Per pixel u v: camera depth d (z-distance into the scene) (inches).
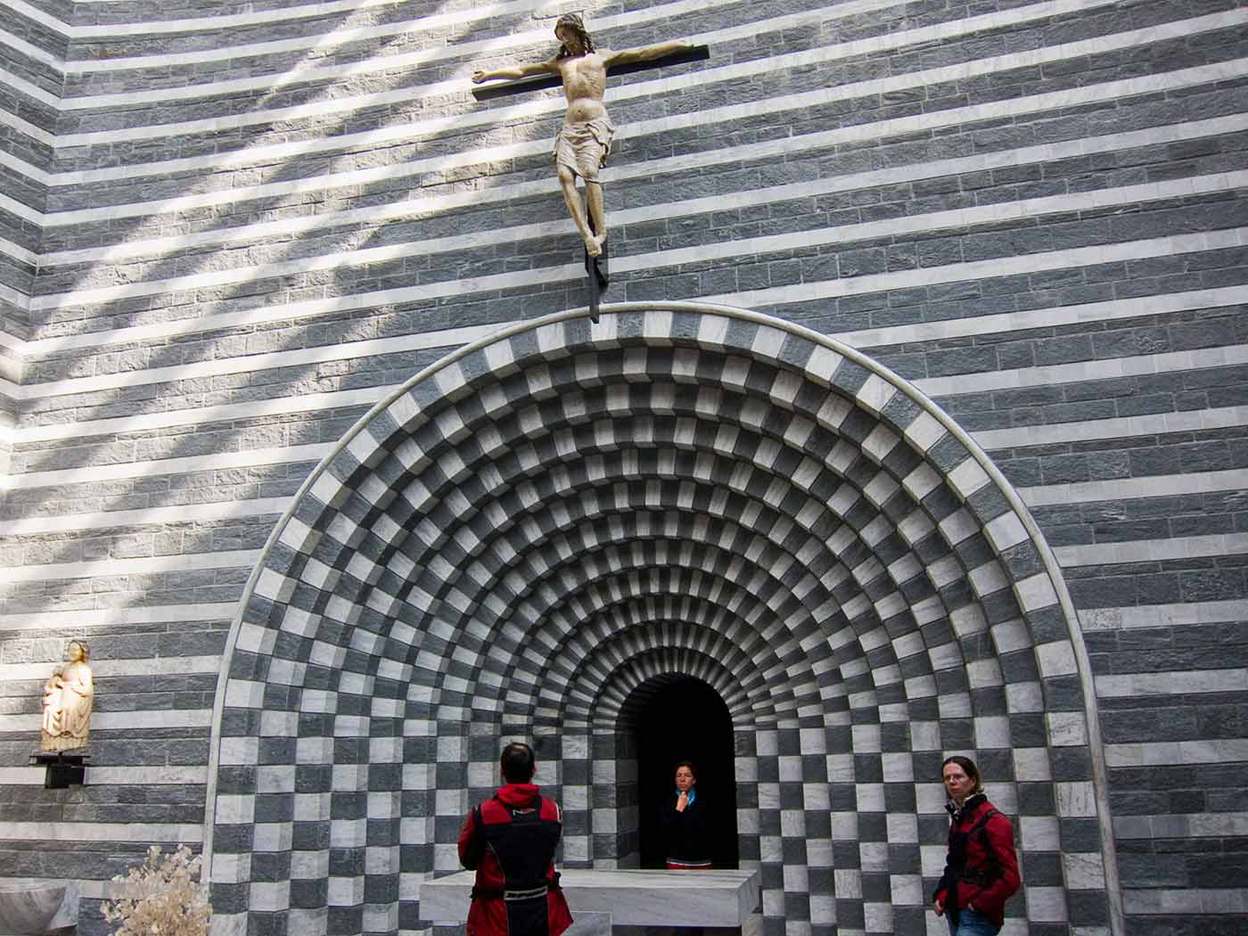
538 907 259.6
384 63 492.1
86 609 457.1
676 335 424.2
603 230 421.1
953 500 392.5
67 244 500.7
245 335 471.5
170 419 469.4
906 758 409.7
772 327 415.5
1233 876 336.2
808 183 427.5
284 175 487.5
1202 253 382.0
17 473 477.7
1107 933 341.4
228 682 432.5
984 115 415.5
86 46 523.8
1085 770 353.1
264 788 428.1
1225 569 356.2
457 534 472.7
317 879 428.8
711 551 469.4
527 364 443.2
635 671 511.8
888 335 404.5
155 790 430.9
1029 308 393.1
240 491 454.9
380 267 465.7
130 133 508.4
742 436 439.5
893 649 416.2
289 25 508.4
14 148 499.2
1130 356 379.9
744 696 489.7
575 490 468.8
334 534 449.7
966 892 272.1
